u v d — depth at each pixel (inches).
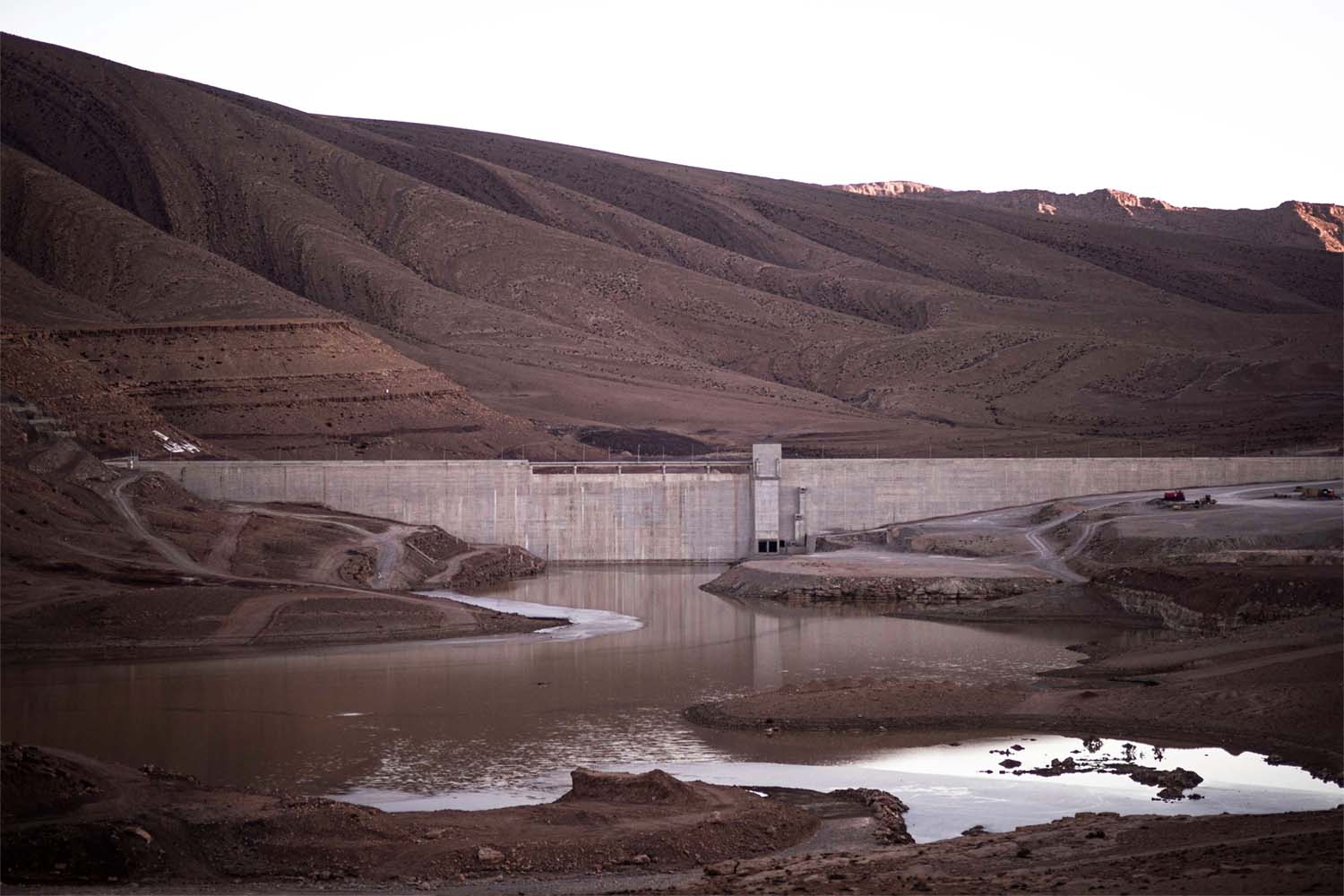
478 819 2854.3
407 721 4042.8
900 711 4030.5
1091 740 3727.9
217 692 4466.0
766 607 6584.6
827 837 2842.0
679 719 4079.7
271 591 5767.7
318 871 2596.0
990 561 7150.6
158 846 2625.5
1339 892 1969.7
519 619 5925.2
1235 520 6943.9
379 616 5639.8
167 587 5792.3
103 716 4114.2
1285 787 3275.1
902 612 6407.5
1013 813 3083.2
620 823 2812.5
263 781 3380.9
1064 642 5506.9
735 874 2466.8
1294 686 4001.0
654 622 6072.8
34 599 5492.1
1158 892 2052.2
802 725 3946.9
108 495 6939.0
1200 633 5644.7
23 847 2588.6
